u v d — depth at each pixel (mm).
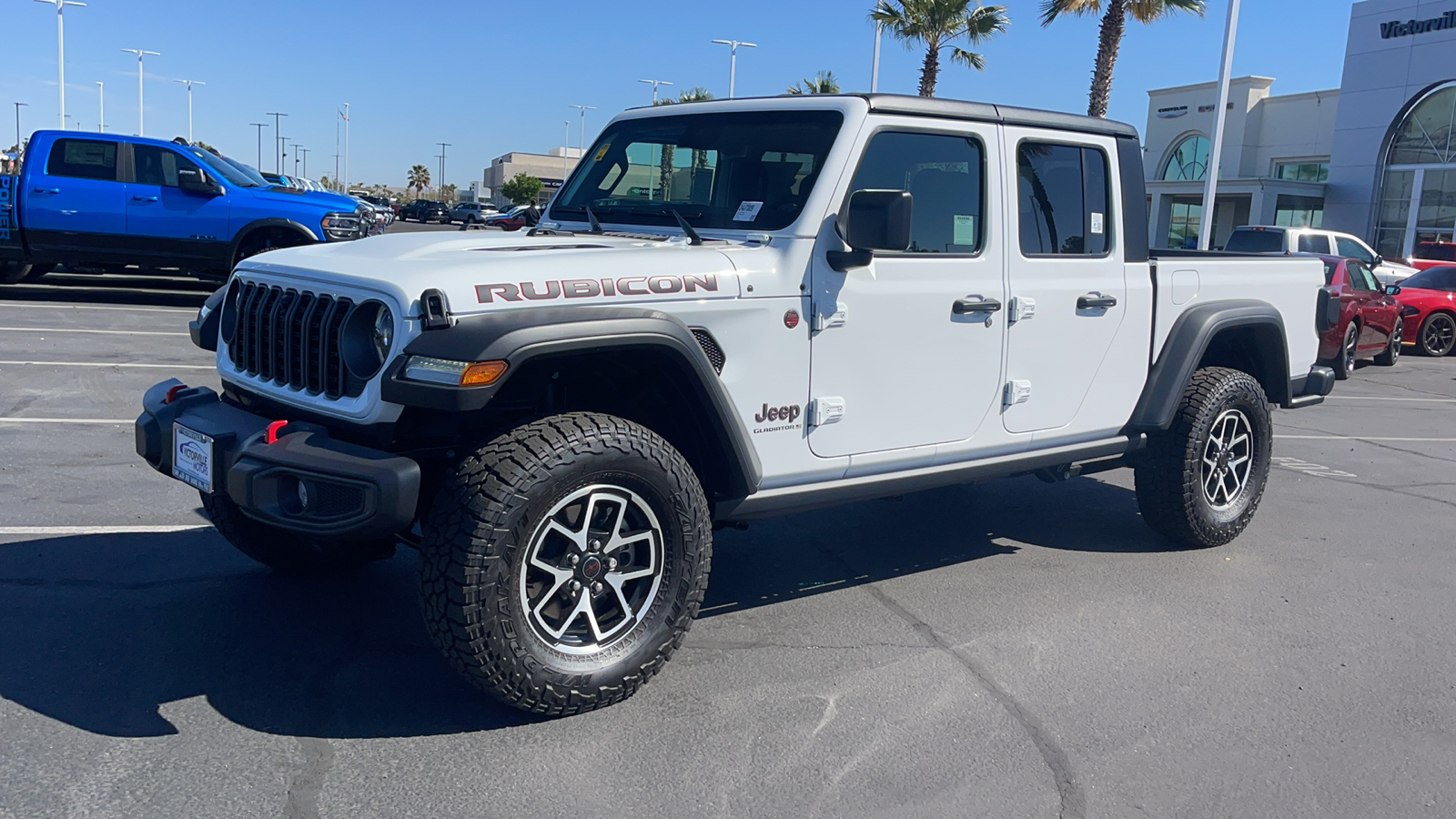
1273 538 5930
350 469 3045
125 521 5211
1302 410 11078
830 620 4410
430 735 3277
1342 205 32656
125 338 10750
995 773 3205
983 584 4938
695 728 3402
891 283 4066
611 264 3445
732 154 4207
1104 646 4234
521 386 3586
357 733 3279
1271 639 4379
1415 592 5066
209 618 4094
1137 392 5094
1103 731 3506
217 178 13297
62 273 17125
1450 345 17156
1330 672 4059
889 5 26156
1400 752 3443
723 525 4012
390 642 3955
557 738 3297
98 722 3270
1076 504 6484
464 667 3156
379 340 3215
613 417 3381
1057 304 4633
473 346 3031
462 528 3076
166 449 3637
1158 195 38531
